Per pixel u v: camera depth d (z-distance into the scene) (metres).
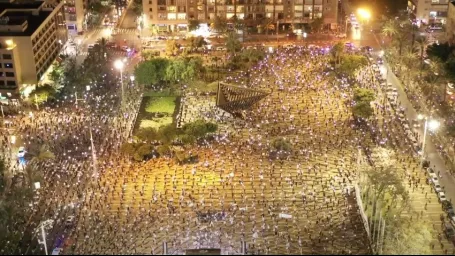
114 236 169.00
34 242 167.12
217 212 178.50
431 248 161.12
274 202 183.75
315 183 193.00
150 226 173.00
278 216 177.00
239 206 181.88
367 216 172.25
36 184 184.88
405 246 156.88
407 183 193.12
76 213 179.50
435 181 192.88
